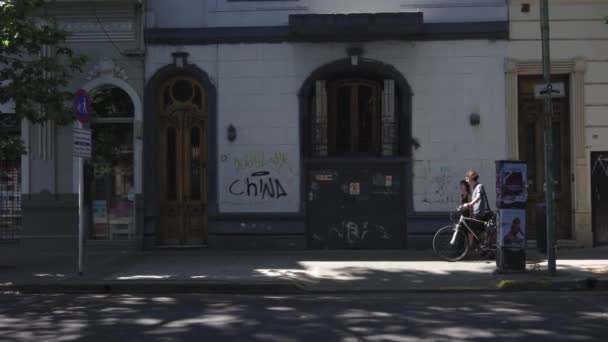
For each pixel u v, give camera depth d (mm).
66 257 13750
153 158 14562
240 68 14484
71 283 10727
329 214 14477
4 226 14953
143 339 7066
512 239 11156
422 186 14203
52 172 14578
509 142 14109
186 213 14812
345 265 12336
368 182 14430
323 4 14414
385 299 9672
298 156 14375
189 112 14820
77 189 14594
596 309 8617
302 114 14383
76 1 14094
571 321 7840
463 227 12797
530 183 14508
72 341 7000
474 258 13023
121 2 14203
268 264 12523
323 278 11086
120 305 9328
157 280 10898
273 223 14383
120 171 14898
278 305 9203
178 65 14523
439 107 14203
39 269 12195
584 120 14078
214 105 14508
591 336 7031
